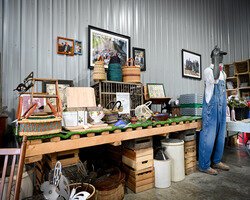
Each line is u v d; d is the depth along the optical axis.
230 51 6.23
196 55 5.07
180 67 4.64
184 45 4.79
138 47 3.85
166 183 2.42
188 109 3.73
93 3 3.26
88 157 2.98
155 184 2.44
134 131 2.21
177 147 2.62
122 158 2.57
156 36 4.17
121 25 3.61
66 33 2.96
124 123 2.21
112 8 3.51
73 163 1.99
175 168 2.60
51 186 1.28
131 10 3.79
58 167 1.37
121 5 3.64
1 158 1.99
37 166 2.17
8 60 2.47
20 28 2.57
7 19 2.48
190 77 4.86
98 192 1.88
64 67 2.92
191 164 2.95
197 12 5.24
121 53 3.55
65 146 1.70
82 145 1.80
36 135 1.50
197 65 5.09
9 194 1.09
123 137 2.10
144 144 2.39
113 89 2.96
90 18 3.22
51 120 1.52
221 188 2.39
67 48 2.94
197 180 2.65
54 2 2.86
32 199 1.43
